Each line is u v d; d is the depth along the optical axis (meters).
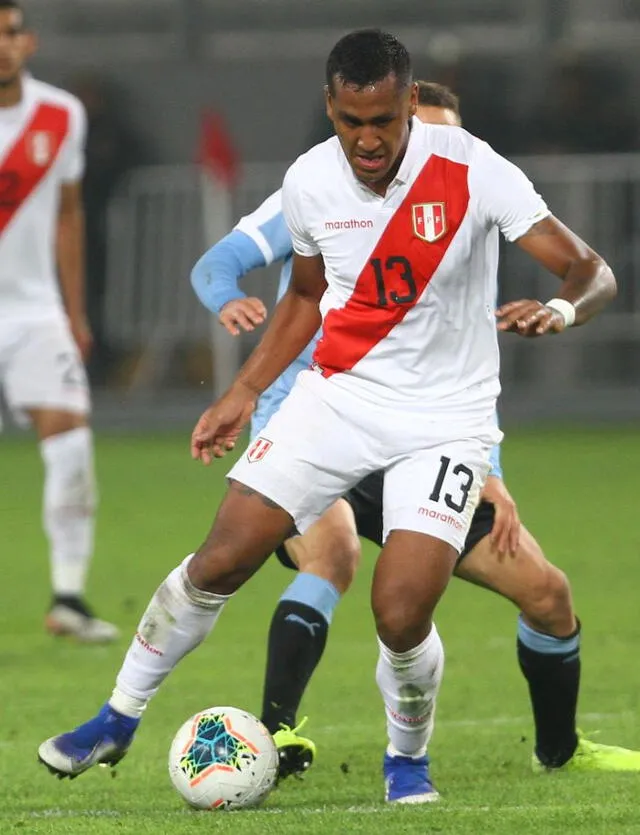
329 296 19.45
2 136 34.53
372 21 80.06
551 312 17.41
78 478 34.25
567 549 43.78
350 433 19.14
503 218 18.52
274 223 22.92
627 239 70.88
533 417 73.81
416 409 19.05
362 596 38.59
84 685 28.69
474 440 19.09
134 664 19.47
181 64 77.25
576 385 73.88
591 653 30.67
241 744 18.98
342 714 26.00
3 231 34.56
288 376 22.44
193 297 74.00
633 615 34.75
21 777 21.77
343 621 35.41
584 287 17.94
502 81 72.38
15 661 31.22
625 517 49.41
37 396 34.47
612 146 70.25
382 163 17.98
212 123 69.25
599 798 19.56
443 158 18.50
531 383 74.38
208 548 19.08
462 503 18.84
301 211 18.98
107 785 21.20
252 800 18.97
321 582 21.20
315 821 18.14
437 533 18.64
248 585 40.66
